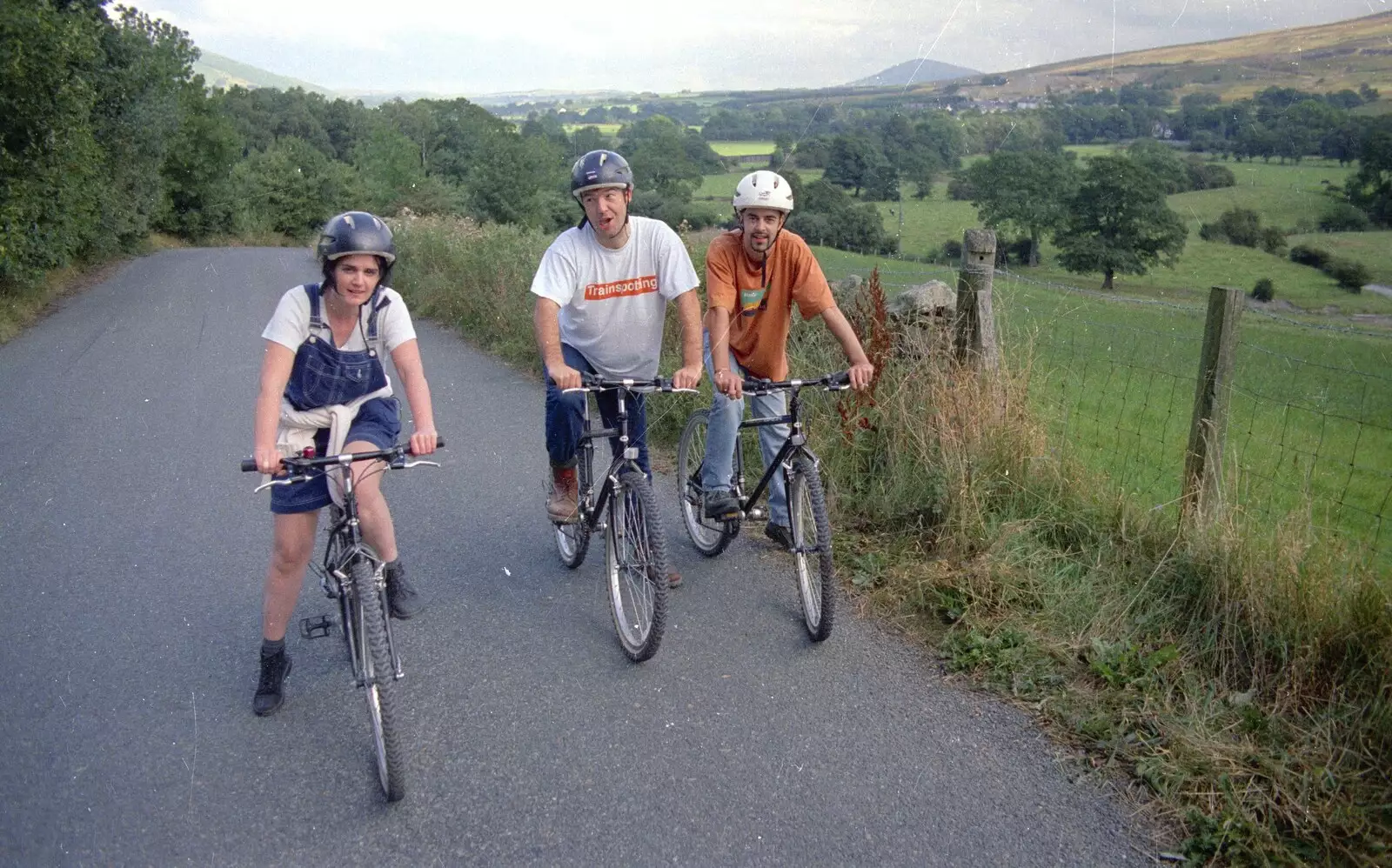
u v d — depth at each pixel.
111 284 20.41
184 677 3.86
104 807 3.04
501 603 4.53
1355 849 2.74
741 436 6.00
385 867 2.77
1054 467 4.73
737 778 3.16
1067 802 3.04
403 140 68.50
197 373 10.02
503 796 3.09
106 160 27.28
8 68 15.42
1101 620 3.91
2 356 11.27
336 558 3.51
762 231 4.22
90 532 5.43
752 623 4.29
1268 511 3.91
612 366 4.45
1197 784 3.05
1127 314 11.36
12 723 3.52
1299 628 3.43
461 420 7.90
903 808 3.01
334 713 3.60
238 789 3.14
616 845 2.85
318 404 3.41
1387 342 9.94
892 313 5.76
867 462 5.37
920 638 4.09
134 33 28.91
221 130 48.88
